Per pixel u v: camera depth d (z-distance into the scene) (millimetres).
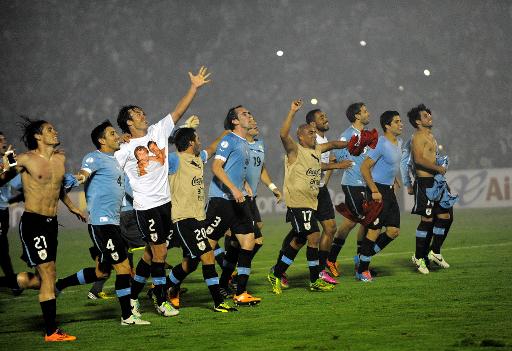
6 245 18844
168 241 14602
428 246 19484
